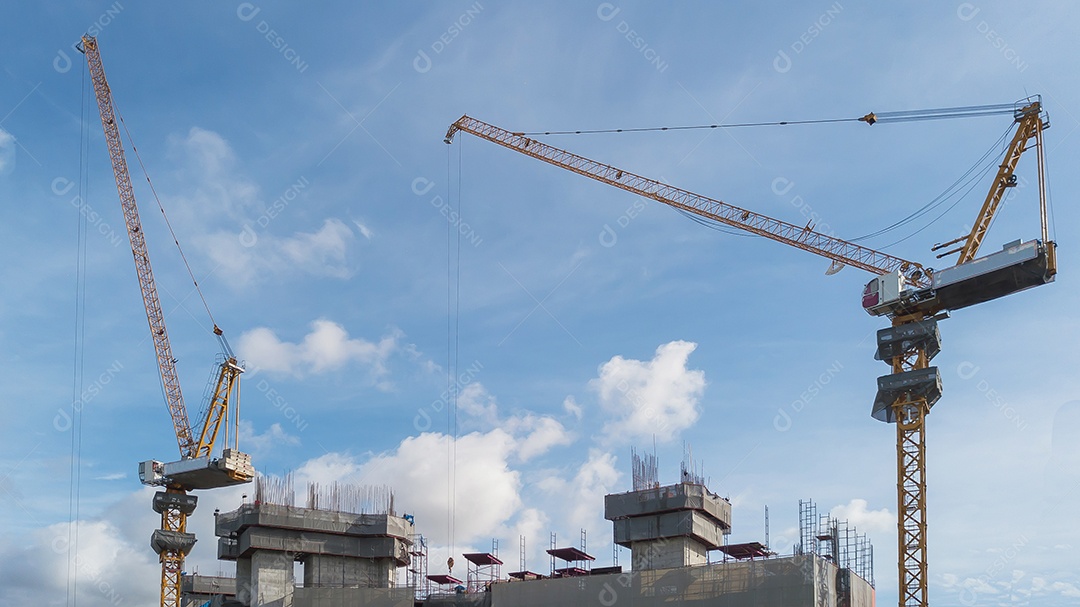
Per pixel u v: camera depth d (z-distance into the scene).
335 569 141.50
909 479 121.94
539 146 160.88
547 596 124.81
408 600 132.62
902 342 126.50
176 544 156.38
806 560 111.56
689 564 126.44
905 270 132.62
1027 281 119.31
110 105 163.62
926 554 118.81
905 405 123.81
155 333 163.75
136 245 163.38
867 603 132.62
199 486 162.88
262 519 137.38
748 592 113.31
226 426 165.50
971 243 127.62
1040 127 125.44
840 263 139.62
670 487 128.12
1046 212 121.94
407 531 146.38
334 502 143.88
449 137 167.38
